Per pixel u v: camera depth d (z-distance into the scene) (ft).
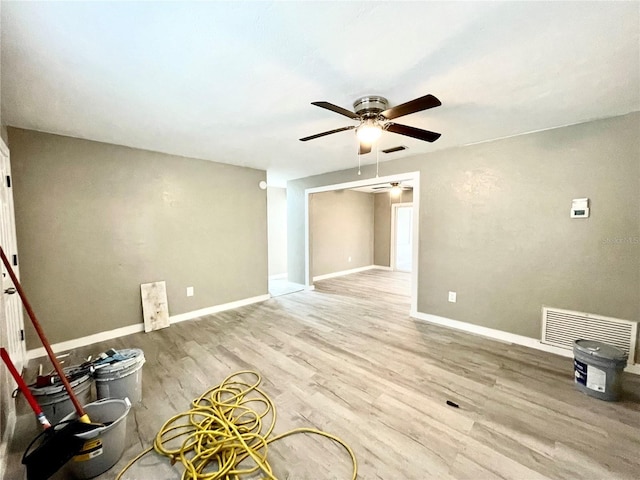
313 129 8.64
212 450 4.94
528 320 9.34
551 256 8.82
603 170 7.88
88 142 9.64
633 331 7.54
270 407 6.24
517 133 9.19
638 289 7.49
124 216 10.50
